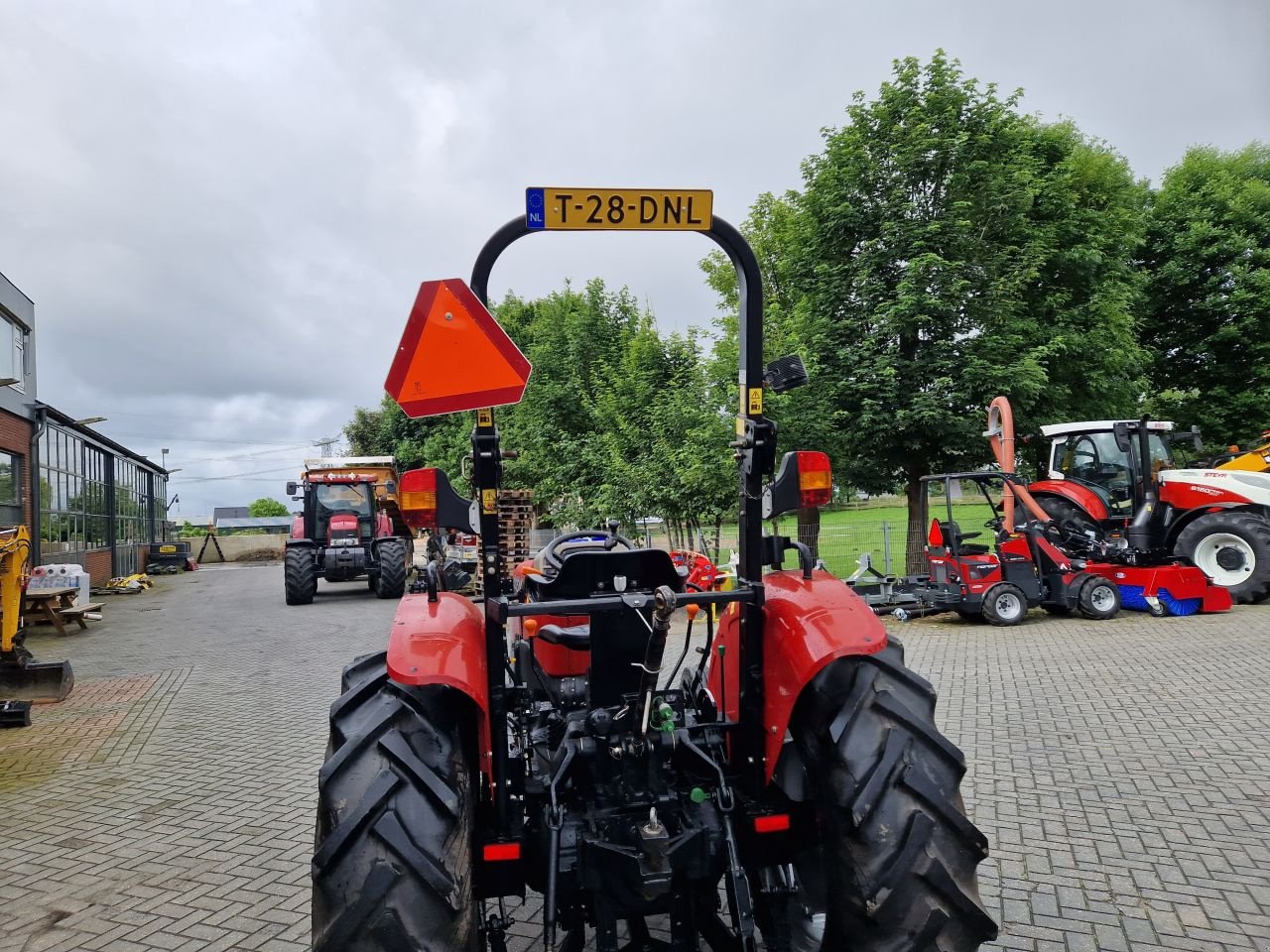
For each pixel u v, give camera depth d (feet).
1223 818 14.03
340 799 6.99
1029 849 13.12
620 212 8.01
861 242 46.98
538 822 8.33
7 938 11.59
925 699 8.11
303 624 44.91
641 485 46.68
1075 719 20.13
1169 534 39.29
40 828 15.81
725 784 8.29
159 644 39.45
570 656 11.63
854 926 7.25
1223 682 23.09
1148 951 10.20
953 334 45.21
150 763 20.02
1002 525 37.22
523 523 46.91
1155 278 72.33
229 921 11.96
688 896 8.07
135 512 104.47
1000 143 46.60
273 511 288.10
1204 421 71.87
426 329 7.71
